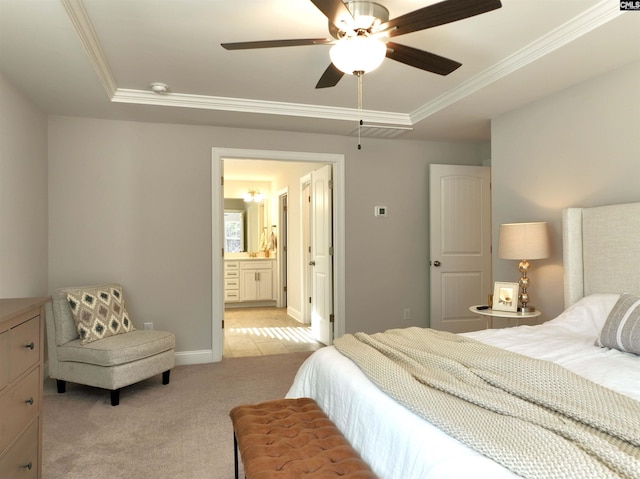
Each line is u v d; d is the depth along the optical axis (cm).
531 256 313
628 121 272
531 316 318
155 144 411
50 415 292
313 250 548
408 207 487
